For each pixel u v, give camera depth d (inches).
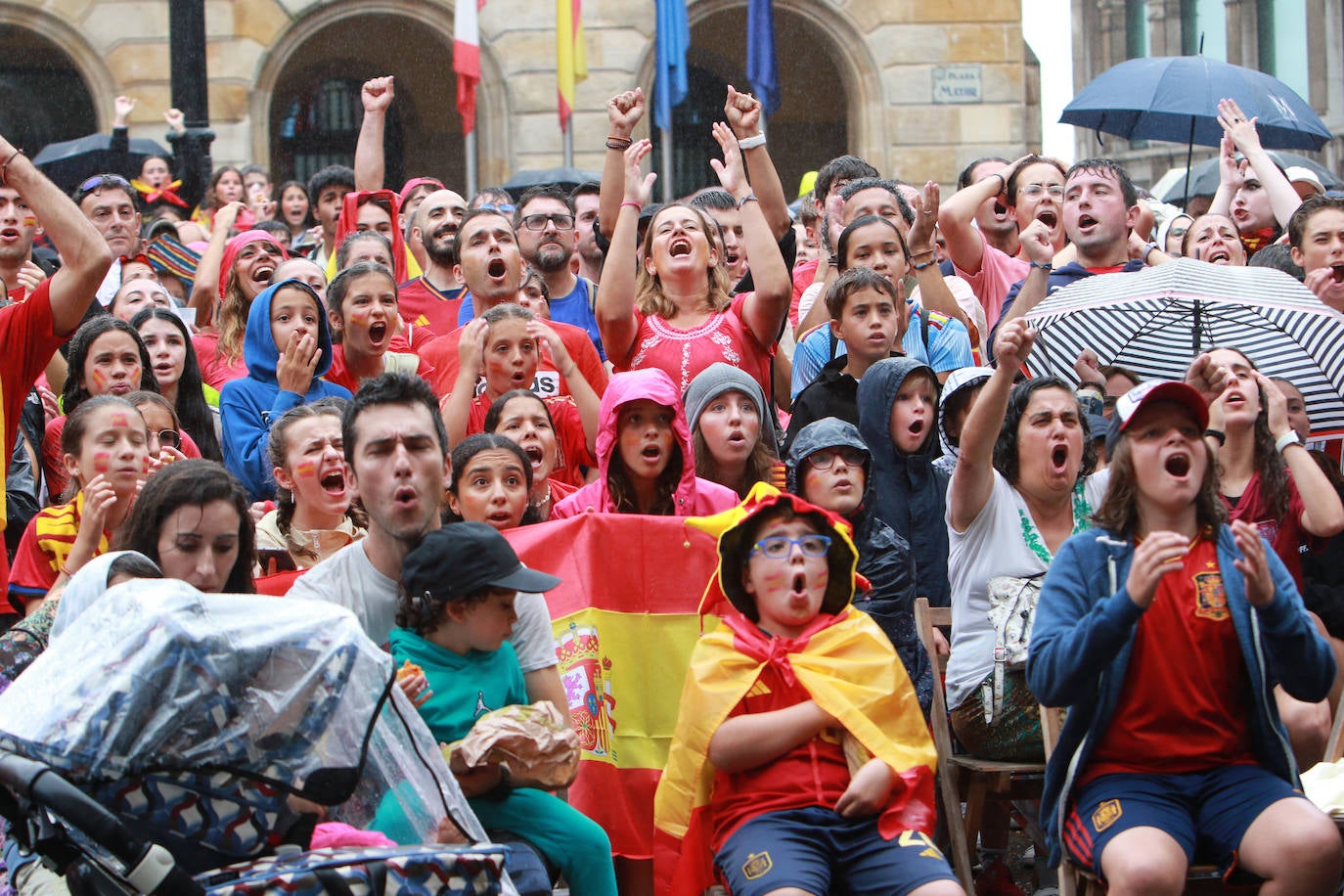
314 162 936.3
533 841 169.9
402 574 170.1
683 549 201.9
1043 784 200.1
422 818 144.6
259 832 134.2
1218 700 170.7
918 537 226.7
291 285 255.3
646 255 268.2
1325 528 209.9
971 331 295.7
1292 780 170.6
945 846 216.7
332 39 906.7
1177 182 489.1
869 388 228.5
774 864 165.6
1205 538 174.7
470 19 589.9
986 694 197.8
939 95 841.5
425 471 172.6
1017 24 844.0
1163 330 260.1
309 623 136.1
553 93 814.5
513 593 169.6
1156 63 372.5
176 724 130.4
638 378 211.5
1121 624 162.2
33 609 199.0
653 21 816.9
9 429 203.8
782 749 173.5
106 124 799.1
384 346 264.8
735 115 279.9
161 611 131.1
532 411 226.2
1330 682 169.5
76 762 127.8
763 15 589.0
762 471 225.3
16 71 889.5
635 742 198.5
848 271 252.5
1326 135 374.9
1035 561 203.3
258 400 252.8
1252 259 310.7
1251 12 982.4
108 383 242.4
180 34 442.6
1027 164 339.0
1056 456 204.5
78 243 203.9
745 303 259.4
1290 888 159.2
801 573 176.7
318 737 134.7
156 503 171.2
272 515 219.9
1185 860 161.6
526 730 161.9
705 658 178.7
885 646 178.4
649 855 196.4
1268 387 216.8
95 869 133.3
